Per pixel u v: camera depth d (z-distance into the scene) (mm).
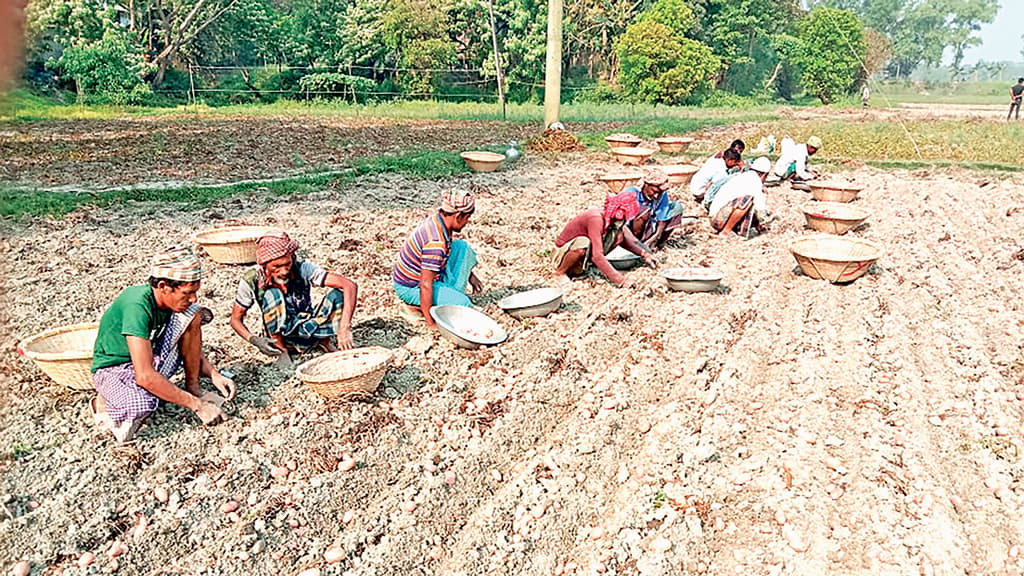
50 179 12836
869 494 4578
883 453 4977
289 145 18562
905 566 4027
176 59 38188
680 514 4465
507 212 11461
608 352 6500
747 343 6668
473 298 7621
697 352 6516
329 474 4621
